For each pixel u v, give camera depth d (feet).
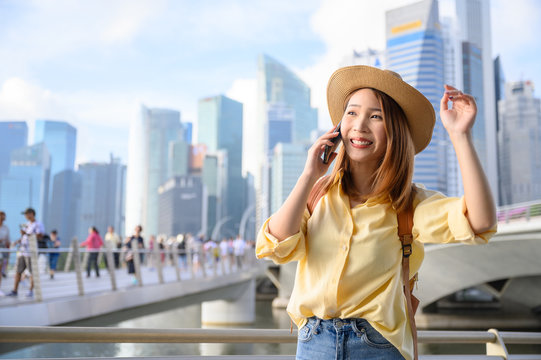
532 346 48.78
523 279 78.74
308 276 4.79
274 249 4.60
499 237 63.00
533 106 468.34
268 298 141.38
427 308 86.99
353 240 4.62
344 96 5.19
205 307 77.97
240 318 76.48
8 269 23.75
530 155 456.86
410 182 4.77
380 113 4.78
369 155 4.79
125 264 37.11
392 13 398.62
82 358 6.66
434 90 373.40
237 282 68.95
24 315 22.12
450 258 70.03
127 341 6.14
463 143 4.39
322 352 4.61
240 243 80.64
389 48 395.55
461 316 82.79
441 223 4.54
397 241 4.72
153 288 37.32
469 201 4.30
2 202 635.66
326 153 4.66
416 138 5.10
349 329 4.53
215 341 6.49
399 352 4.56
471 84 400.47
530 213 61.87
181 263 55.47
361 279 4.55
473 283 71.56
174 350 53.67
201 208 654.12
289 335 6.77
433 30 380.37
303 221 4.99
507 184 461.78
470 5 421.18
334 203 4.84
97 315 28.66
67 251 28.48
